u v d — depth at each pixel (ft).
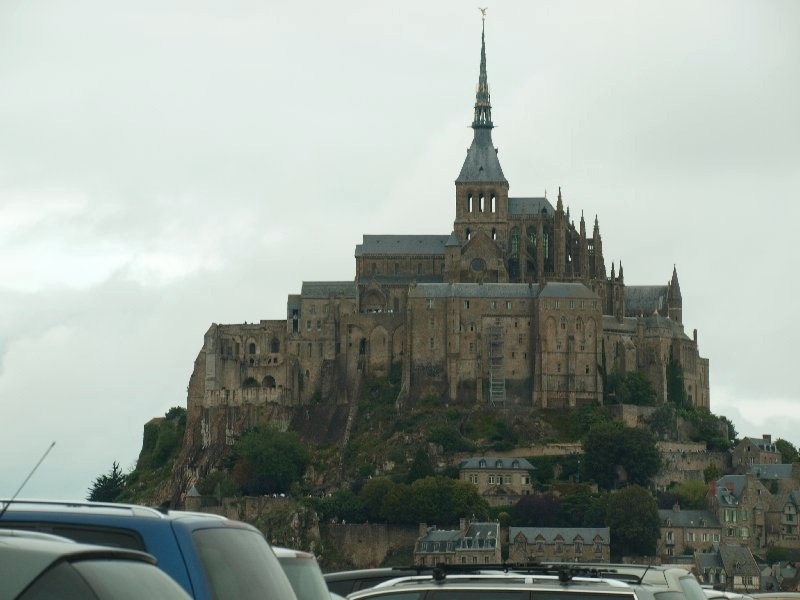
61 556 170.19
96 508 218.59
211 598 207.21
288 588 216.95
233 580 211.82
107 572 171.01
